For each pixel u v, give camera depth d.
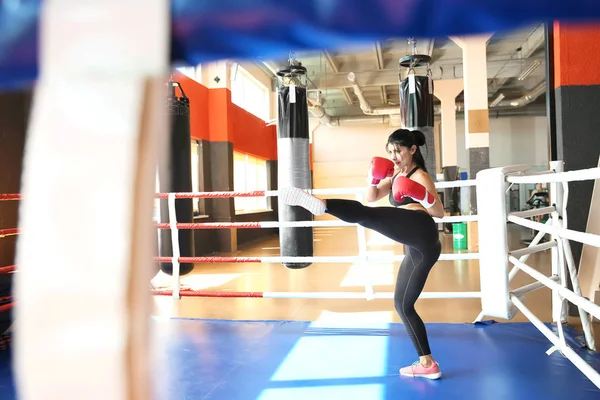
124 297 0.42
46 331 0.44
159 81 0.43
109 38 0.43
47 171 0.44
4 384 2.24
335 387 2.08
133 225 0.42
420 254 1.94
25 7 0.45
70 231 0.43
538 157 12.54
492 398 1.93
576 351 2.47
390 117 12.27
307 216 3.51
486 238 2.68
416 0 0.39
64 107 0.44
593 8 0.40
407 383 2.11
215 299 4.02
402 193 1.83
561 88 3.15
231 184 7.59
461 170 12.77
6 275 2.94
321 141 13.34
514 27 0.43
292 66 3.48
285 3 0.41
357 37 0.45
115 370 0.42
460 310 3.43
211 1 0.41
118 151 0.42
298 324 3.14
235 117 8.39
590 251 2.97
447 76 9.47
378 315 3.36
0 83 0.52
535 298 3.72
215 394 2.03
